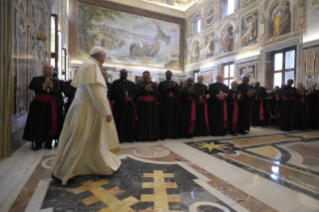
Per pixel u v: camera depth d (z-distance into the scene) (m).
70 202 1.80
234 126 5.48
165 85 4.85
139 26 17.27
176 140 4.75
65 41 12.35
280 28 9.77
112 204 1.78
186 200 1.87
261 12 10.85
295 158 3.30
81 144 2.17
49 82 3.24
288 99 6.38
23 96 3.79
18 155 3.19
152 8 17.47
